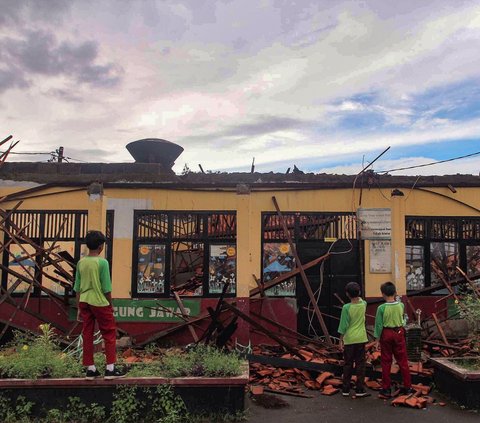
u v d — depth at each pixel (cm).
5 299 852
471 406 605
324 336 949
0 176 991
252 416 584
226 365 591
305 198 1005
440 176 1034
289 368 762
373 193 1009
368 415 591
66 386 555
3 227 877
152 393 560
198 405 564
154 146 1124
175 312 945
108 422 548
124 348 884
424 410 608
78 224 977
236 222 892
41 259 913
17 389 554
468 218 1028
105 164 1009
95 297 558
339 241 998
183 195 986
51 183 980
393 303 669
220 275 974
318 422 567
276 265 991
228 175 1027
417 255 1023
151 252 976
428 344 842
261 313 958
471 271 1021
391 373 716
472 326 784
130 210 980
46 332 664
